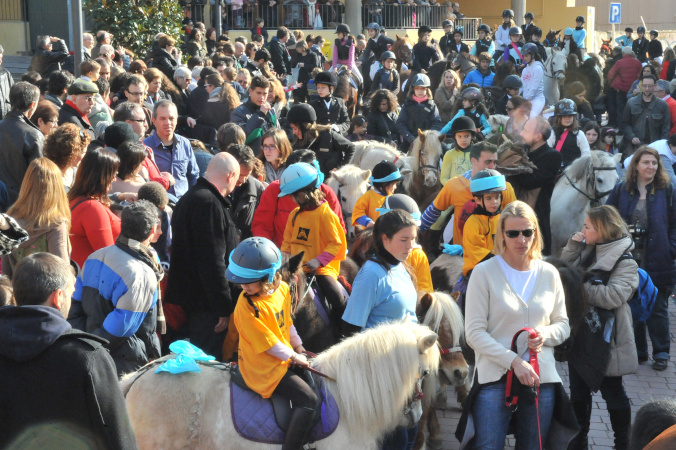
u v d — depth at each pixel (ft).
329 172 28.71
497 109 46.37
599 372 17.67
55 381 9.51
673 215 24.41
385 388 13.38
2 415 9.50
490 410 14.47
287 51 61.36
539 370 14.32
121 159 20.25
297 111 28.60
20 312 9.60
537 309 14.43
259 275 12.82
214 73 35.42
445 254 22.43
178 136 25.11
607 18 142.92
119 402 9.92
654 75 42.47
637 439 11.09
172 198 22.71
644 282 19.61
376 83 51.49
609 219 18.52
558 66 54.60
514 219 14.33
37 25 60.85
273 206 19.98
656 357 24.57
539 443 14.51
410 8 90.02
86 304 15.02
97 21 51.21
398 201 19.13
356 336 13.85
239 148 21.70
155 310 15.75
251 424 13.00
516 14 106.11
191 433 13.14
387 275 15.72
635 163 24.47
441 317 17.07
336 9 86.22
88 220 17.01
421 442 17.12
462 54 58.54
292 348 14.44
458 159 27.99
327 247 17.70
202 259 17.66
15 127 21.79
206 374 13.66
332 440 13.35
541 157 26.78
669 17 141.28
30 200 16.07
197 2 77.46
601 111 58.34
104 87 30.55
